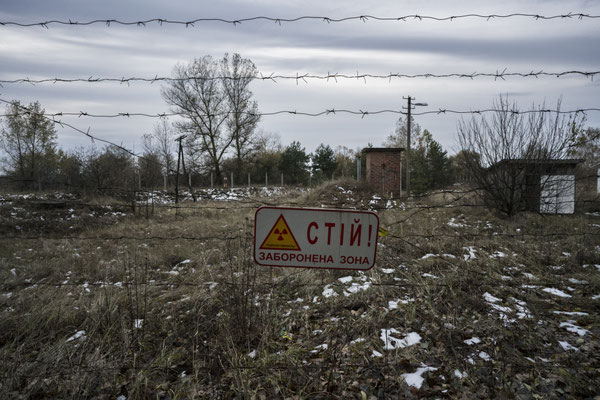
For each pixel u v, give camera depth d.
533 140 10.17
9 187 20.69
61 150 27.92
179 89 36.59
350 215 2.57
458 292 4.45
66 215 14.41
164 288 5.37
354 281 5.11
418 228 8.48
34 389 2.88
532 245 6.78
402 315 3.94
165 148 35.78
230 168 41.31
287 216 2.55
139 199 17.91
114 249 8.48
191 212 15.20
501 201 10.42
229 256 4.35
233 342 3.36
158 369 3.12
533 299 4.30
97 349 3.19
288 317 3.97
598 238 7.15
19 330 3.73
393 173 23.06
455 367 3.01
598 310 4.05
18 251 8.47
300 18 3.98
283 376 2.94
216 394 2.76
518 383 2.79
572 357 3.09
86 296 4.69
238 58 37.88
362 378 2.94
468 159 10.91
